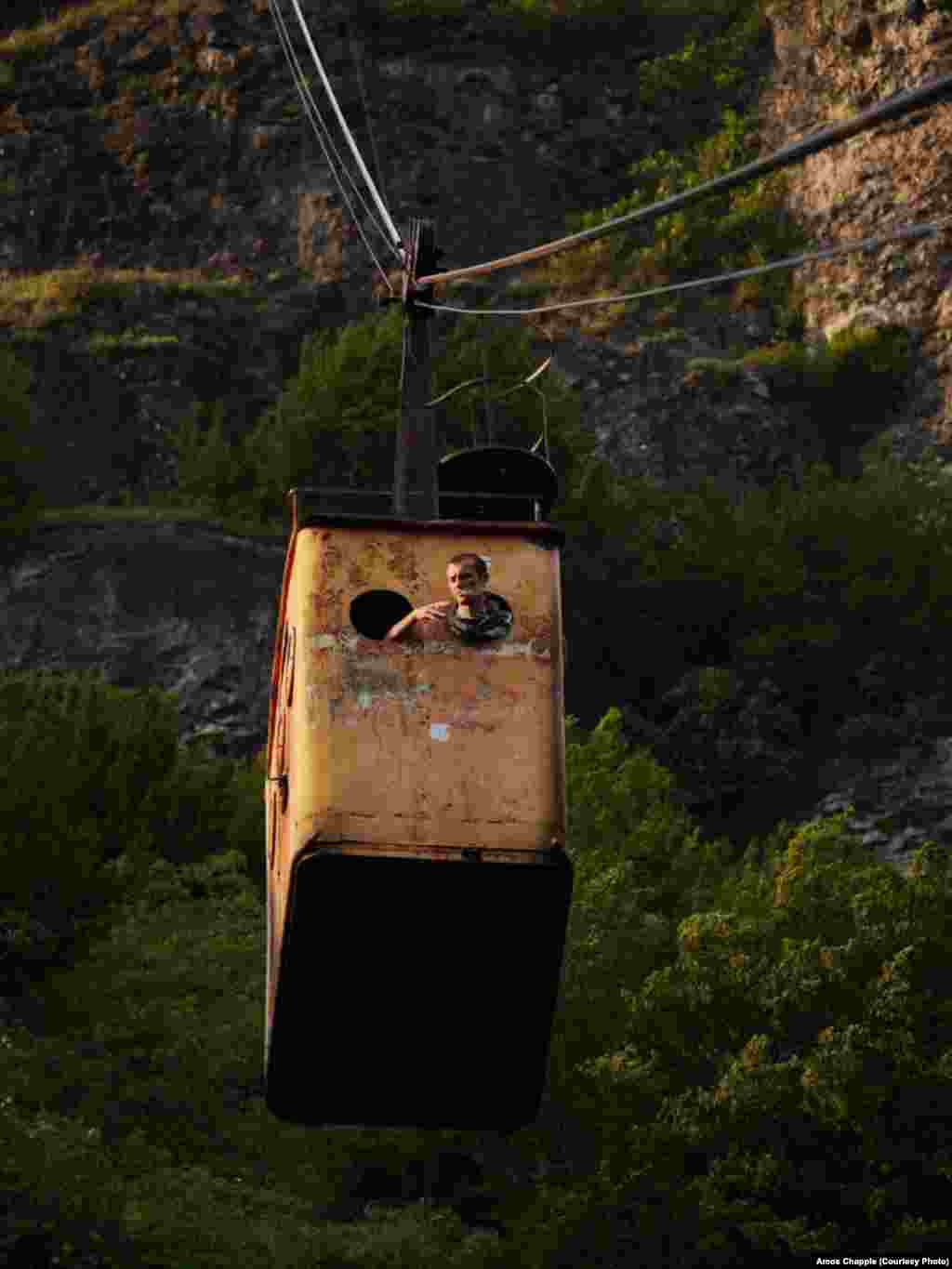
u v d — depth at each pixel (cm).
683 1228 2955
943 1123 3019
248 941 3881
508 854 1048
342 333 6419
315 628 1079
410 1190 3484
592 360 7069
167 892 4072
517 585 1095
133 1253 2955
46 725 4275
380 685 1069
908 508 6338
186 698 5659
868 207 7300
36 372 6800
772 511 6588
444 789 1057
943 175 7212
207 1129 3488
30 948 3716
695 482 6788
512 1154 3325
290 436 6178
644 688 6175
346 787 1053
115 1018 3641
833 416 7062
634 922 3572
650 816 4188
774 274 7375
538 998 1102
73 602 5816
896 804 5675
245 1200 3250
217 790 4506
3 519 5944
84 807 4162
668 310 7269
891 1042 3020
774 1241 2934
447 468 1270
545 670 1079
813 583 6203
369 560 1095
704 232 7469
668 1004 3231
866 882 3378
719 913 3322
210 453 6284
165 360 6912
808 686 6075
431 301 1279
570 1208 2978
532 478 1275
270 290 7362
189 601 5828
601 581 6184
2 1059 3381
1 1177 2892
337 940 1066
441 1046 1127
